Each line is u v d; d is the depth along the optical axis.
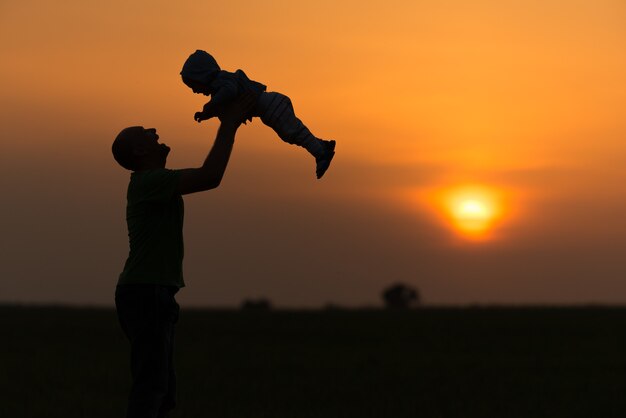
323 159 10.34
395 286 93.38
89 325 37.22
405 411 18.73
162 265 10.05
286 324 39.91
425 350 30.89
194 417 17.89
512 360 27.52
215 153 9.92
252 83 10.29
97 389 21.53
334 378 23.64
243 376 23.97
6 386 21.42
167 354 10.10
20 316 40.16
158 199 9.94
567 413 18.48
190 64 10.24
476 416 18.19
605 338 33.59
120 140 10.34
